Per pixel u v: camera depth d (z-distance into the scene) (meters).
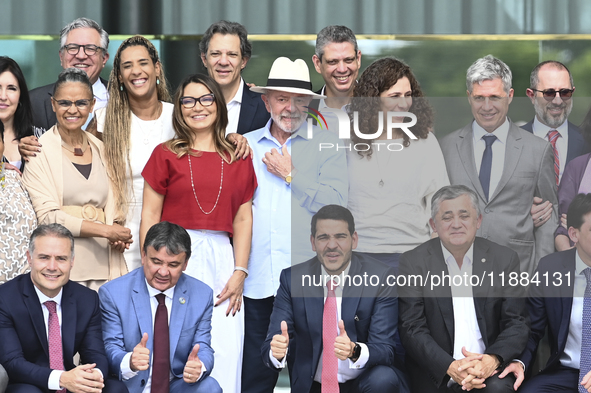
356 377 12.49
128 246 13.34
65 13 17.36
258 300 13.96
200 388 12.23
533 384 12.49
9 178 13.02
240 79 15.29
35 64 17.42
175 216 13.28
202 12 17.53
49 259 11.77
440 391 12.26
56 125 13.60
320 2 17.64
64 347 11.97
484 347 12.21
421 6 17.59
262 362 14.02
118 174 13.73
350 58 14.99
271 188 14.02
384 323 12.24
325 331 12.31
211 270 13.20
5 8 17.33
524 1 17.52
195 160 13.30
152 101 14.12
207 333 12.74
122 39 17.41
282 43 17.66
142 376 12.30
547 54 17.53
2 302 11.84
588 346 12.26
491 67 14.00
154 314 12.62
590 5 17.36
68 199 13.18
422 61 17.66
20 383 11.57
